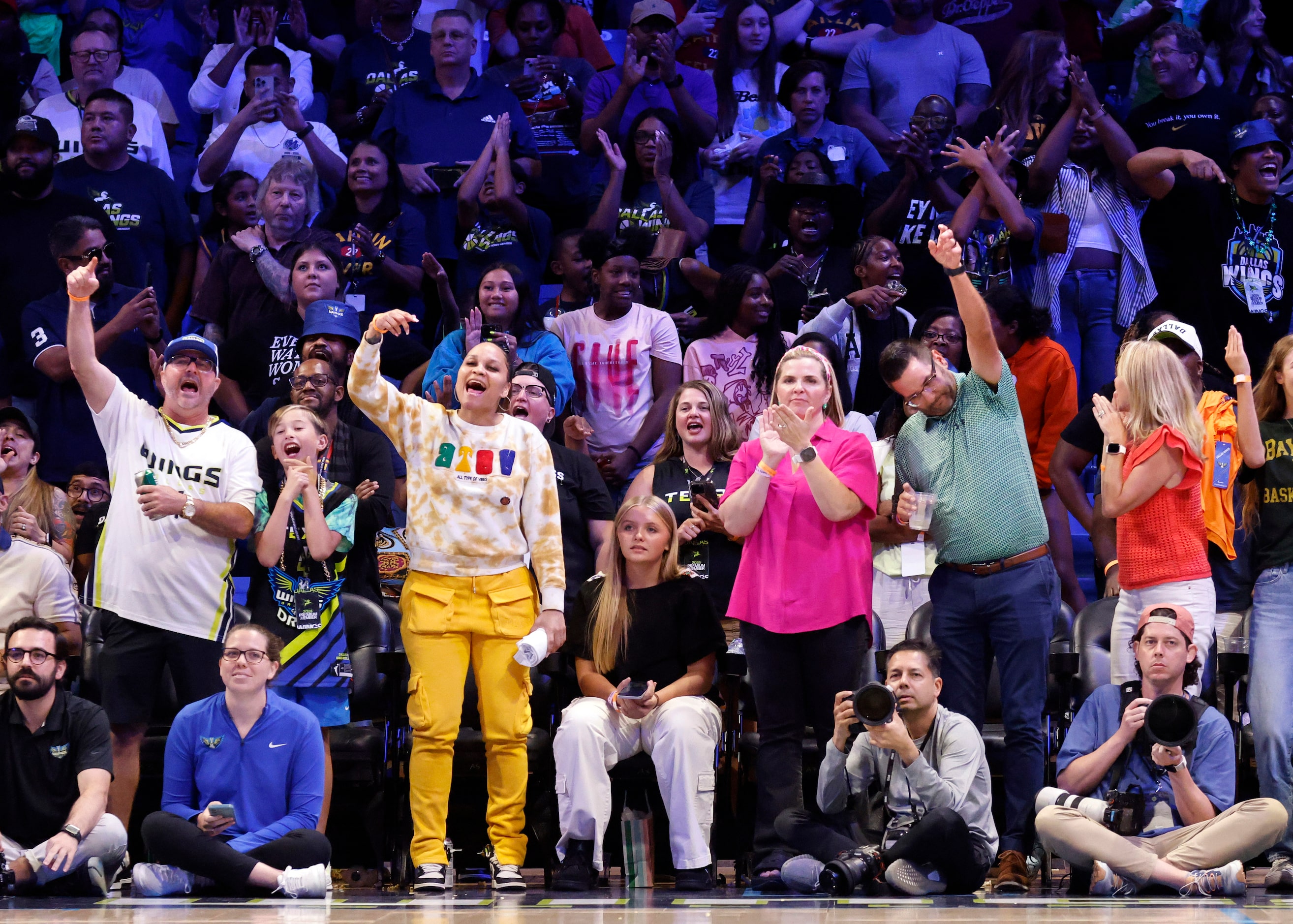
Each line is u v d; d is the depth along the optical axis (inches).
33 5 1320.1
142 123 1178.0
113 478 689.6
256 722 644.1
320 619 698.2
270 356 963.3
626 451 927.0
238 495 693.9
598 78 1191.6
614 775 659.4
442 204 1095.6
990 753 681.6
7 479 850.1
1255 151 1024.2
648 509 687.1
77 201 1053.8
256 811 640.4
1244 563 742.5
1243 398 689.6
